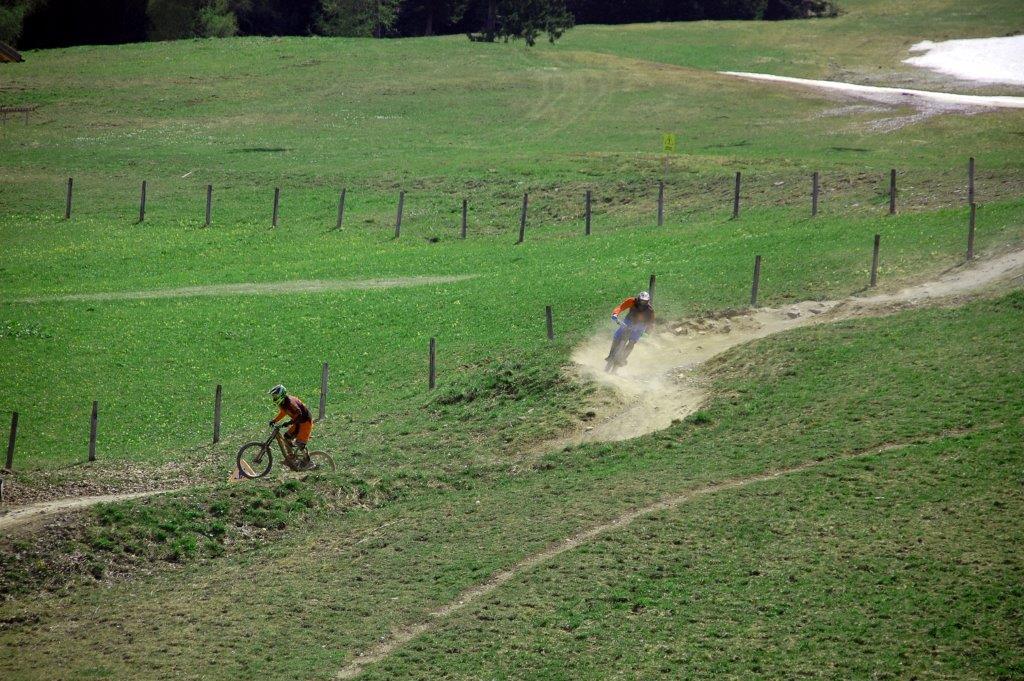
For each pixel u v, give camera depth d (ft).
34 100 597.52
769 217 320.29
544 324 241.14
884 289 224.74
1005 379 167.53
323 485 168.04
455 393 210.79
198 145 513.86
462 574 138.62
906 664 111.34
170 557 149.69
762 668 113.29
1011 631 113.70
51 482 188.03
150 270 343.87
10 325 276.62
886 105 537.24
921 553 128.67
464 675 116.67
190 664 122.11
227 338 266.77
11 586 140.46
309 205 414.41
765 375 188.24
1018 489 138.31
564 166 437.58
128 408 228.43
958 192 303.48
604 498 153.69
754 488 149.07
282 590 139.03
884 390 172.76
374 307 278.67
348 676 118.52
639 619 123.54
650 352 213.46
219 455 201.46
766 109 554.87
